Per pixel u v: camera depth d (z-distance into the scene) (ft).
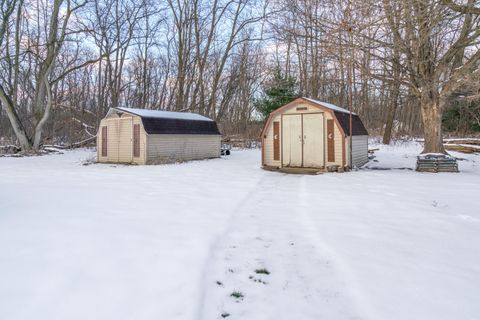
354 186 27.20
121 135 53.83
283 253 13.05
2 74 92.84
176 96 100.58
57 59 98.68
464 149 61.11
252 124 100.78
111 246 12.86
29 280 10.03
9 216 17.13
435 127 40.37
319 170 38.47
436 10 30.35
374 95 104.12
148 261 11.60
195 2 92.12
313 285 10.54
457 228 15.24
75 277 10.28
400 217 17.21
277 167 41.63
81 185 28.73
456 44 35.45
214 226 15.80
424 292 9.51
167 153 53.42
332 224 16.20
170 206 19.97
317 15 60.70
